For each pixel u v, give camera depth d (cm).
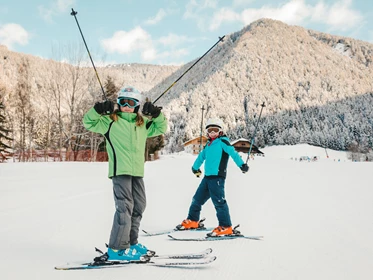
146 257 260
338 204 577
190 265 256
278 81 18012
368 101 16550
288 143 11306
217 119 395
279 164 2500
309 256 286
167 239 351
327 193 733
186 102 15062
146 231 388
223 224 357
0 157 3084
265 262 269
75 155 2470
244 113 14362
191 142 8406
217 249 310
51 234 352
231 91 15938
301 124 13138
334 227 398
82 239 334
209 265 260
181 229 393
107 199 632
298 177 1205
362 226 402
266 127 12119
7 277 225
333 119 13838
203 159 405
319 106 15850
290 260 275
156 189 833
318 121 13575
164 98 18200
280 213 496
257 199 649
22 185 838
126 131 267
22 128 3128
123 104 277
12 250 291
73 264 252
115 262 253
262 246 319
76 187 823
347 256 285
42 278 224
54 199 621
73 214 473
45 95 2508
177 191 788
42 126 3175
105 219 439
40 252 287
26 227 385
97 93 2434
